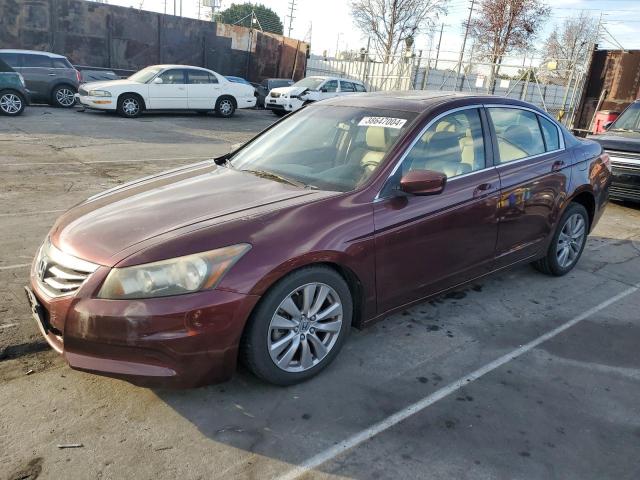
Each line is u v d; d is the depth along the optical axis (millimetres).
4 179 7539
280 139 4094
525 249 4348
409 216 3318
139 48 24016
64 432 2623
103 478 2352
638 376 3361
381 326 3844
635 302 4477
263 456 2529
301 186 3387
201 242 2678
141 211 3080
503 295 4488
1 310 3752
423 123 3564
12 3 20969
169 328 2561
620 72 12531
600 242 6203
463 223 3654
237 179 3574
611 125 8859
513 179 4027
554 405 3018
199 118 17453
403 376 3229
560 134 4723
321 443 2631
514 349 3611
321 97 19578
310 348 3094
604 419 2916
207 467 2443
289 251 2795
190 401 2904
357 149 3572
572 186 4617
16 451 2480
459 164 3738
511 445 2676
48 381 3037
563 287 4723
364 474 2449
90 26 22625
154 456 2494
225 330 2664
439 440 2686
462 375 3273
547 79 26156
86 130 12609
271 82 22984
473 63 22266
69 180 7715
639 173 7324
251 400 2934
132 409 2820
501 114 4172
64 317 2639
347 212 3086
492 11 36531
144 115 17109
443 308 4184
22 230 5426
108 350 2594
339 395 3012
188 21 24953
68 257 2766
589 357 3557
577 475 2498
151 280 2570
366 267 3150
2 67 14172
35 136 11258
